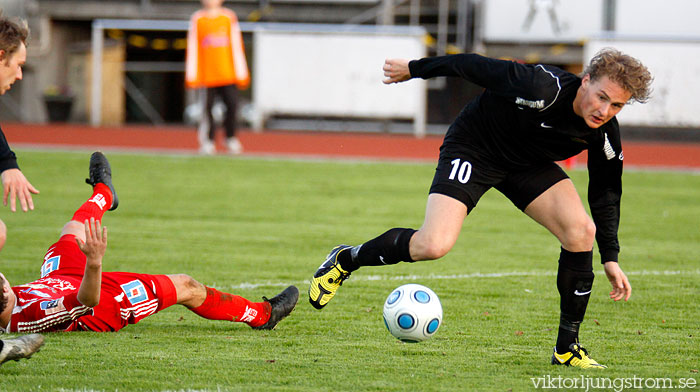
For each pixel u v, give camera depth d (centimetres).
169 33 10081
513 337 1823
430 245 1611
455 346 1733
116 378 1448
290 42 8694
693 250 3123
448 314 2038
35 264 2598
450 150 1694
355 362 1587
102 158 1991
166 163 5688
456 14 9706
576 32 8994
